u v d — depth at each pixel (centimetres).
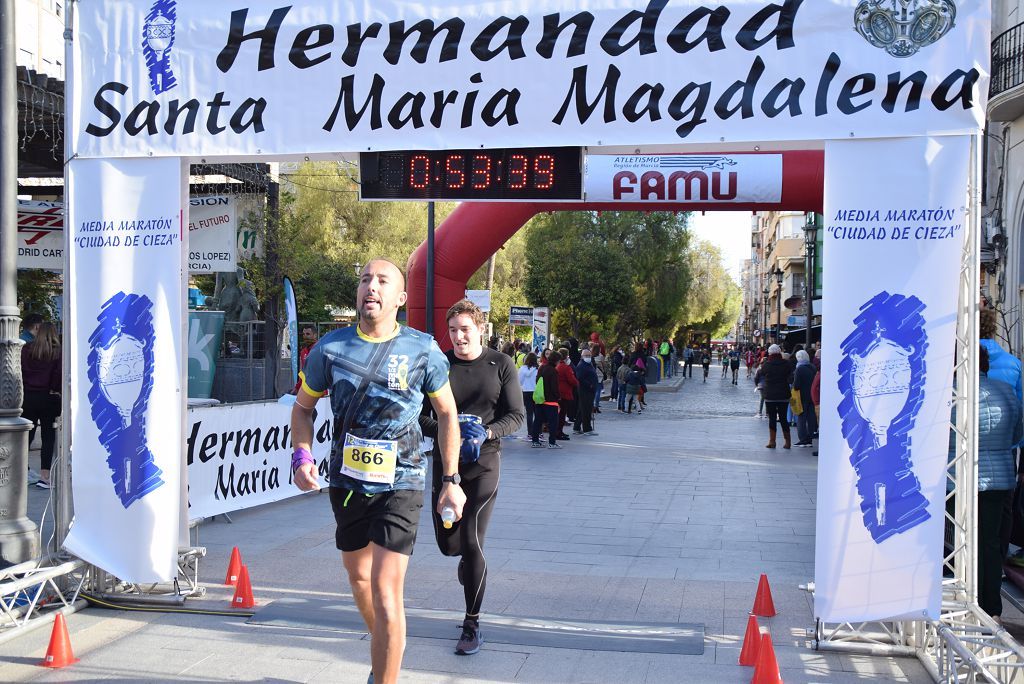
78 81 600
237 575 658
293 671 482
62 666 488
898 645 523
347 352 409
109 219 595
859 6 502
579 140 544
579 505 1012
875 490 498
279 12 577
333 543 793
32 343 1008
